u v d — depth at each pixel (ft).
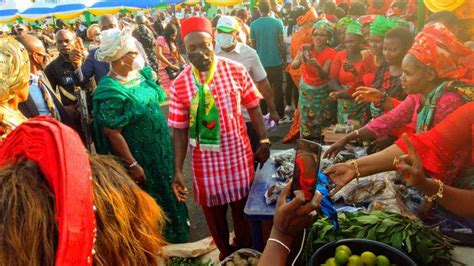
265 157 9.10
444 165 5.25
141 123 9.24
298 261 6.18
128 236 2.38
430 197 4.93
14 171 2.15
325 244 5.64
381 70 10.23
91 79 13.28
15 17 68.54
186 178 15.06
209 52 8.02
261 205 7.18
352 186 7.18
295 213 3.38
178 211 10.43
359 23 13.34
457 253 5.76
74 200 1.98
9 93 5.46
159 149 9.64
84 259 2.00
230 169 8.58
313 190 3.40
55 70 12.82
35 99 8.28
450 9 9.43
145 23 27.61
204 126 8.25
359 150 8.89
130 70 9.11
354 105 12.26
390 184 7.08
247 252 7.38
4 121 5.33
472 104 5.11
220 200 8.70
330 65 13.80
